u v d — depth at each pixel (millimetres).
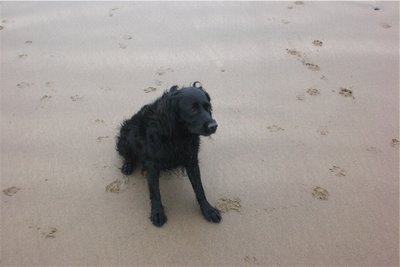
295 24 3727
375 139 2797
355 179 2566
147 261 2184
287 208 2420
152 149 2303
